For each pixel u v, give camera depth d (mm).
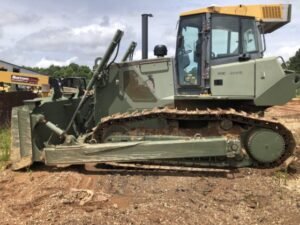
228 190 6246
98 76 8156
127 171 7355
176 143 7137
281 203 5711
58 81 8477
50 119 8008
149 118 7535
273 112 21781
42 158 7516
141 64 8070
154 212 5293
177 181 6719
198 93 7820
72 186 6516
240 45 7801
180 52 7906
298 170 7520
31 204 5660
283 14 8008
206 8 7742
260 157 7340
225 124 7457
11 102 14500
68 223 4898
